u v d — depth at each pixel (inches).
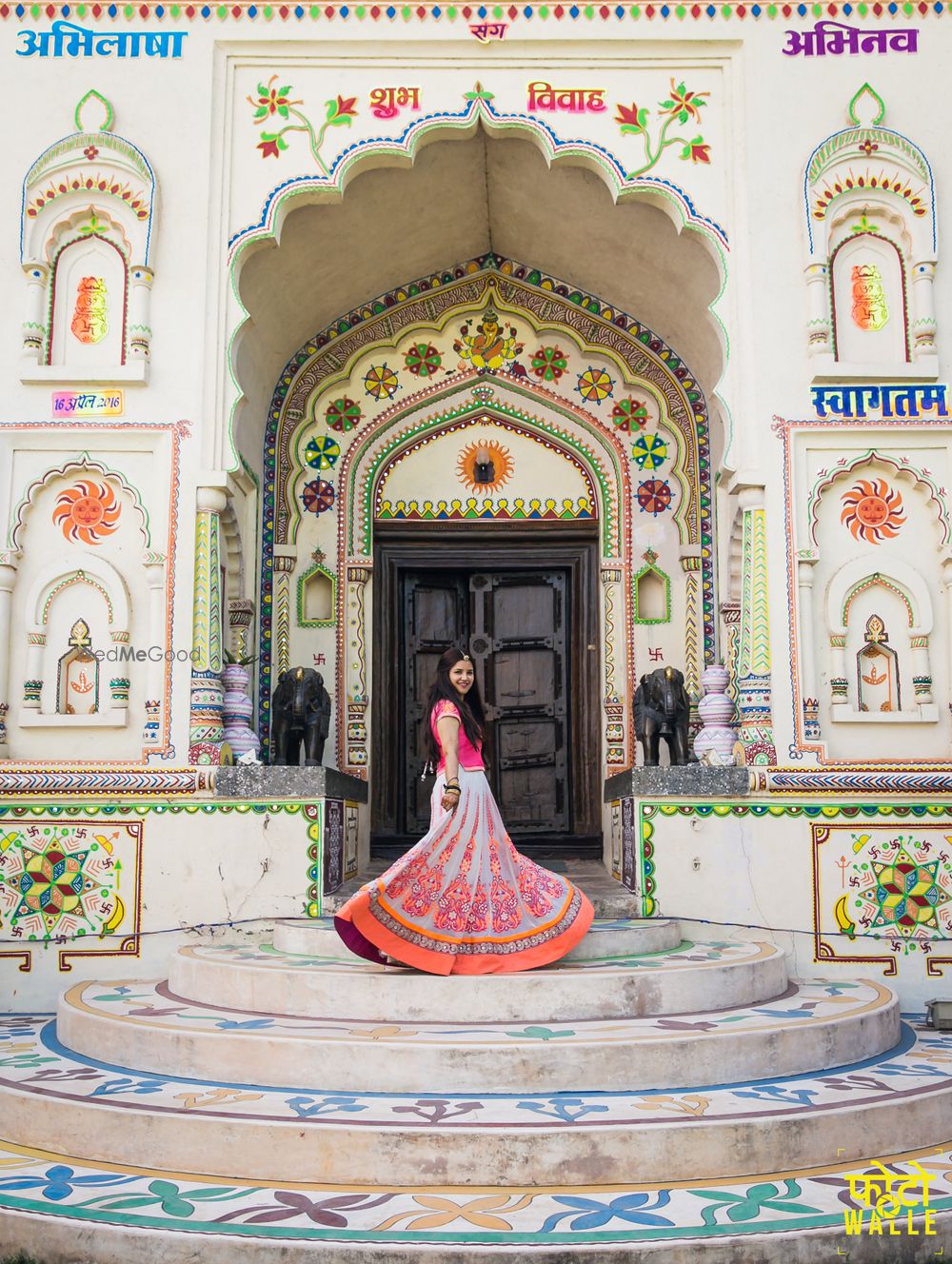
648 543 281.4
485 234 281.4
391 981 160.6
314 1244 107.6
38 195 235.0
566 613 296.2
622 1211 116.1
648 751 245.0
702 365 272.5
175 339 232.7
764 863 217.8
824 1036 157.1
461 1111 131.8
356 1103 135.3
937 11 240.7
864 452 231.9
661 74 241.1
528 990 159.6
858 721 225.6
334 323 286.8
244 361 250.1
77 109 236.7
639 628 278.7
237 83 241.1
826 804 219.3
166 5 240.5
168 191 235.9
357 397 287.9
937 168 236.4
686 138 239.3
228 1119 128.8
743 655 230.7
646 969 168.6
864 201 237.0
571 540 292.2
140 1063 154.3
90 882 215.5
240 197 237.5
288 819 215.2
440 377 288.8
